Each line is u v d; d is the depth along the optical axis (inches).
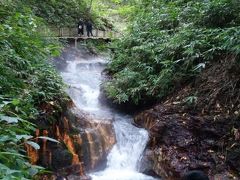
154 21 371.2
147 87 289.1
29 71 223.1
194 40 274.1
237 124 207.3
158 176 219.9
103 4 915.4
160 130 231.9
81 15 714.8
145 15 424.8
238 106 214.5
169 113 244.1
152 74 301.9
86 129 235.1
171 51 287.6
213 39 265.7
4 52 195.6
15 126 113.3
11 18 232.7
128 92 301.4
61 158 205.3
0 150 96.8
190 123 223.9
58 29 605.6
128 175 226.8
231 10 271.7
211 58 256.8
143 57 323.0
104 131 246.2
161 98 280.5
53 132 207.8
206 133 214.8
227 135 207.3
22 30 238.5
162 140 229.1
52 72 245.9
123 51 382.6
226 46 236.4
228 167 194.5
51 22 607.2
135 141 248.2
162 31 334.0
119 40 421.1
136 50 333.7
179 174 203.2
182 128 224.4
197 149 211.5
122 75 324.2
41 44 241.1
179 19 339.0
